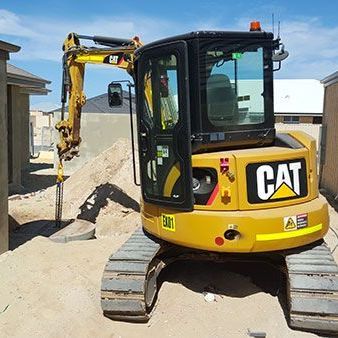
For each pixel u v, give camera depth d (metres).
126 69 8.68
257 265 6.58
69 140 9.25
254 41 5.38
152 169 5.58
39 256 7.05
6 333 4.93
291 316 4.86
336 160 13.45
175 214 5.30
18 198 13.12
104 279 5.24
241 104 5.39
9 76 15.29
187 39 5.11
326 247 5.68
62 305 5.49
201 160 5.12
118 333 5.08
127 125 18.97
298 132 6.06
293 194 5.27
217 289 5.97
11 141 15.11
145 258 5.38
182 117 5.14
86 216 10.77
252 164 5.07
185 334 5.07
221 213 5.03
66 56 9.12
